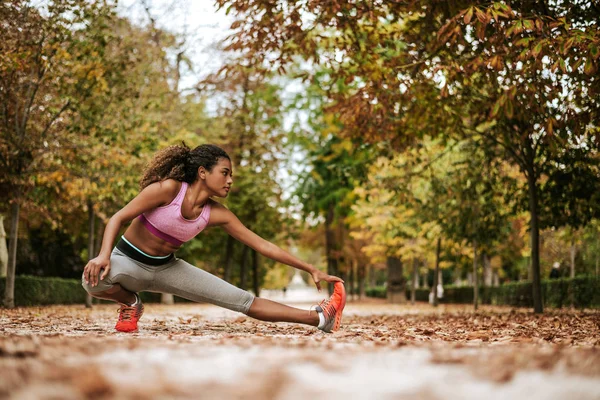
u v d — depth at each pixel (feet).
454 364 10.39
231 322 33.06
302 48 37.81
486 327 28.76
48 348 11.68
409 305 104.06
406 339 18.93
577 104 34.24
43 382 7.88
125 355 11.10
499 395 7.70
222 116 108.99
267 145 111.55
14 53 48.70
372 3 35.99
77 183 57.88
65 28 51.37
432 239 91.71
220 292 20.34
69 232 94.12
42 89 54.80
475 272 71.15
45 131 55.26
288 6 35.60
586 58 26.63
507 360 10.41
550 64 28.58
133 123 57.88
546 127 31.76
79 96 55.06
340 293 20.76
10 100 54.19
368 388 8.05
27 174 55.26
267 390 7.69
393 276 117.19
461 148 57.36
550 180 51.52
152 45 65.51
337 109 41.42
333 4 34.27
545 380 8.79
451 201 60.54
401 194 55.47
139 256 19.75
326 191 105.60
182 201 19.54
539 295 49.49
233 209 112.47
